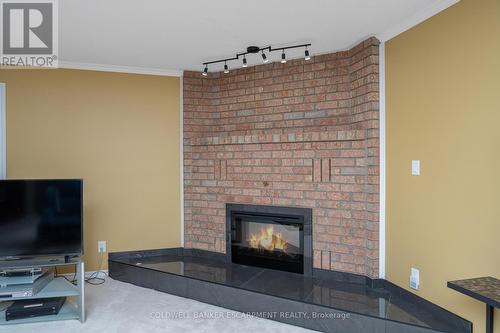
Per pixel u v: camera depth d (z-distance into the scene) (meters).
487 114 2.22
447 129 2.52
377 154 3.18
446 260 2.53
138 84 4.23
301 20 2.86
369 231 3.23
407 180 2.90
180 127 4.38
